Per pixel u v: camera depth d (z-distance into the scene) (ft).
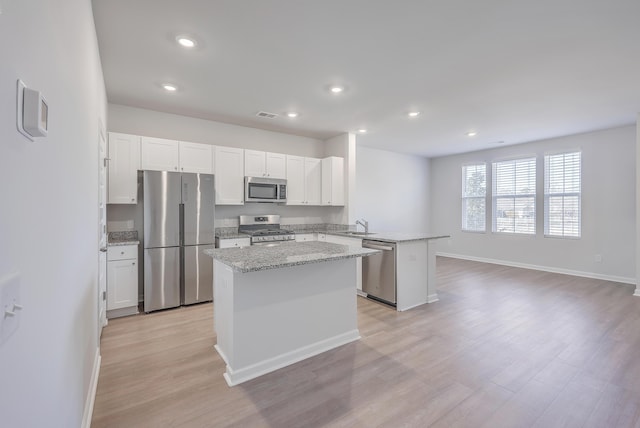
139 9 6.64
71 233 4.41
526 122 15.23
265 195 15.29
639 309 12.02
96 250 7.55
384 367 7.79
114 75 9.93
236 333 7.20
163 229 12.00
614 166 16.43
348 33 7.61
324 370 7.66
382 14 6.86
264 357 7.61
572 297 13.66
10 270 2.23
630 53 8.48
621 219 16.28
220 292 8.32
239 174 14.75
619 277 16.35
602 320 10.89
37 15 2.89
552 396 6.60
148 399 6.49
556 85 10.66
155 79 10.25
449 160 24.54
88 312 6.00
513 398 6.54
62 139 3.89
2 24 2.06
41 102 2.61
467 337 9.55
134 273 11.48
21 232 2.46
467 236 23.27
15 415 2.32
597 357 8.25
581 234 17.63
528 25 7.23
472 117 14.42
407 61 9.00
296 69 9.52
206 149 13.82
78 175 5.02
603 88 10.95
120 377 7.30
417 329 10.19
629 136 15.97
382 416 6.00
